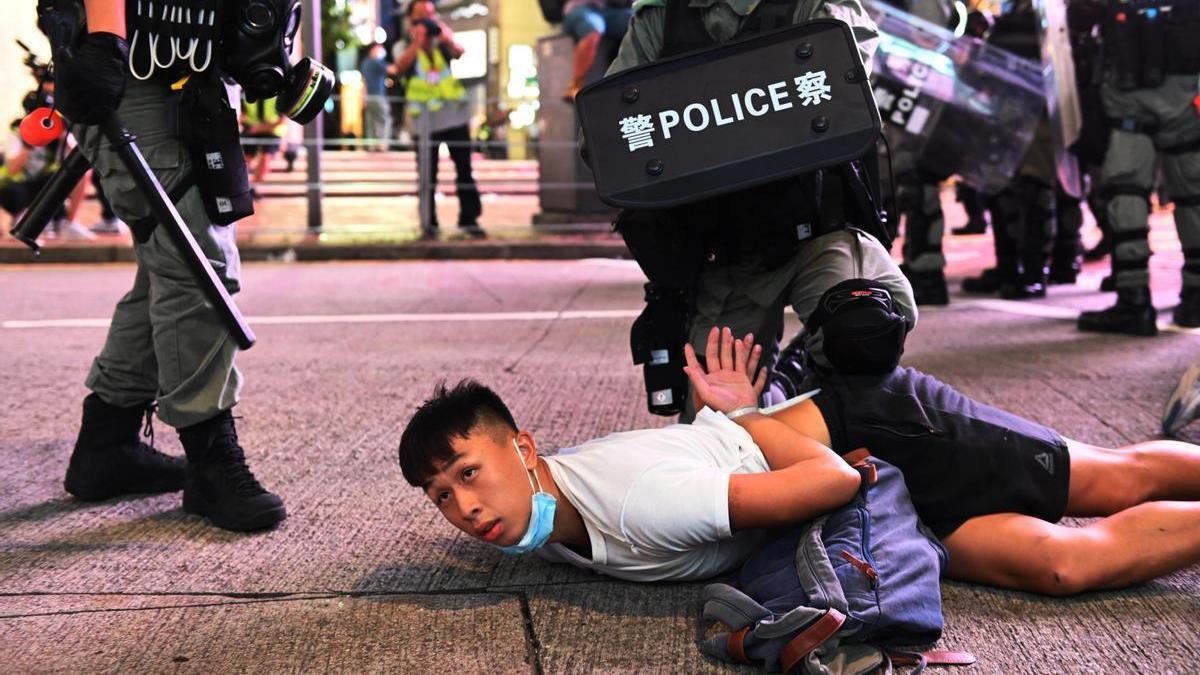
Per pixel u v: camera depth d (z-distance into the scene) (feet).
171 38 9.66
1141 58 18.37
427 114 35.42
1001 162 21.52
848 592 7.59
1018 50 22.56
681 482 8.25
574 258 33.50
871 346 8.89
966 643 7.97
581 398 15.10
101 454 11.16
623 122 8.80
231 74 10.06
